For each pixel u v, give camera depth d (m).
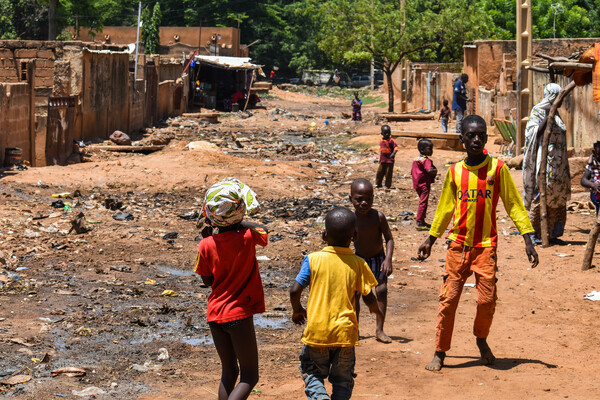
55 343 7.71
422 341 8.08
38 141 22.06
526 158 12.94
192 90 50.75
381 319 8.05
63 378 6.70
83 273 10.97
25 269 10.87
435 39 50.22
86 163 23.00
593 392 5.98
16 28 73.81
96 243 12.96
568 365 6.91
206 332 8.55
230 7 87.94
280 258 12.53
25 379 6.55
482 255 6.74
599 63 11.73
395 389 6.29
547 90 12.88
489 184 6.68
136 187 19.19
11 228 13.31
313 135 37.00
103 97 30.25
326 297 5.29
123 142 28.39
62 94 27.11
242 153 28.12
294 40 90.94
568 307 9.25
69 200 16.70
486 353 7.00
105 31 73.06
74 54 27.08
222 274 5.46
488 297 6.72
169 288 10.52
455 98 29.33
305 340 5.31
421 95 50.50
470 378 6.52
